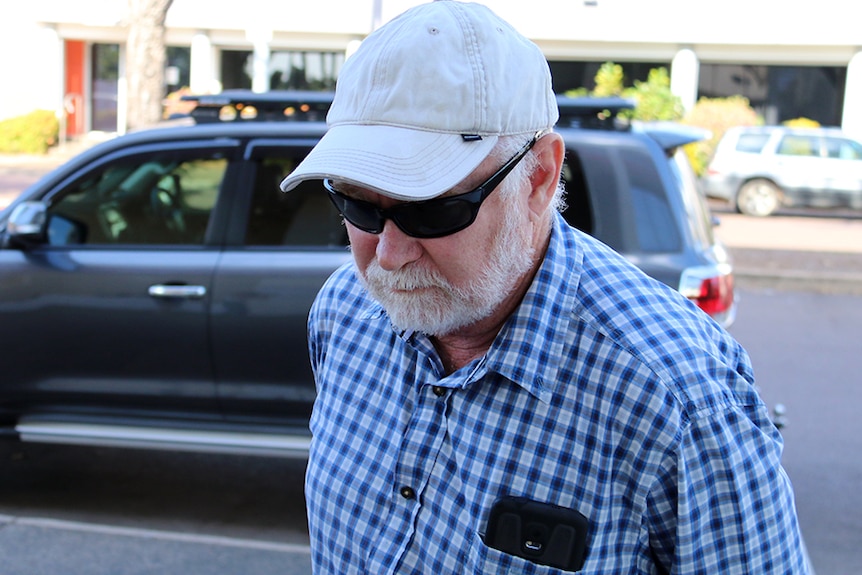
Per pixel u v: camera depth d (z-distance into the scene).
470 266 1.32
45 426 4.16
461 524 1.37
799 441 5.46
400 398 1.49
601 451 1.30
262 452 3.96
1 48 22.86
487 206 1.31
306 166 1.31
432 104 1.28
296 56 22.45
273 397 3.96
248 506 4.41
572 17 21.58
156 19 10.12
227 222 4.05
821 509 4.46
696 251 3.79
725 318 3.91
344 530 1.50
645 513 1.29
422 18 1.32
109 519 4.20
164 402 4.05
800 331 8.52
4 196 15.78
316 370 1.72
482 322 1.43
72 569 3.57
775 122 22.33
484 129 1.28
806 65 21.95
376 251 1.36
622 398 1.29
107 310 4.02
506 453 1.34
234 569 3.63
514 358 1.34
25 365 4.10
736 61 22.06
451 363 1.49
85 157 4.23
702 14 21.36
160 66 10.27
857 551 4.00
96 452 5.12
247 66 22.94
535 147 1.37
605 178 3.79
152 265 4.01
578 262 1.40
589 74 22.38
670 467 1.26
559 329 1.34
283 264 3.93
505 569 1.32
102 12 22.45
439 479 1.41
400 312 1.37
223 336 3.95
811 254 12.04
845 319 9.08
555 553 1.31
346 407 1.55
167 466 4.93
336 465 1.52
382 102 1.30
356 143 1.30
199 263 3.99
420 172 1.27
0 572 3.52
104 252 4.08
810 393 6.49
